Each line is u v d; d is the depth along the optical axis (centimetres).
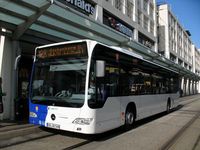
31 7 973
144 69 1157
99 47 781
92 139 790
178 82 1906
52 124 755
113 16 2520
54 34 1298
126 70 961
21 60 1305
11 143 714
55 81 783
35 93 818
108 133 902
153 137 842
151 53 2322
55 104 755
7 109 1164
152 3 4122
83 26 1236
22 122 1069
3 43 1156
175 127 1058
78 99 720
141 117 1095
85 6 1992
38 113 792
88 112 706
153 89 1274
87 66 730
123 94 923
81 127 706
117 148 688
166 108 1524
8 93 1170
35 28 1195
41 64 835
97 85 750
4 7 954
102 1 2247
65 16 1100
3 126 963
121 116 899
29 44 1274
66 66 774
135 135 873
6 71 1163
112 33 1457
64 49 792
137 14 3184
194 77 6575
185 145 742
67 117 728
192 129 1014
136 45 1862
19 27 1118
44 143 719
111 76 840
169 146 725
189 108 2020
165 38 4897
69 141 751
